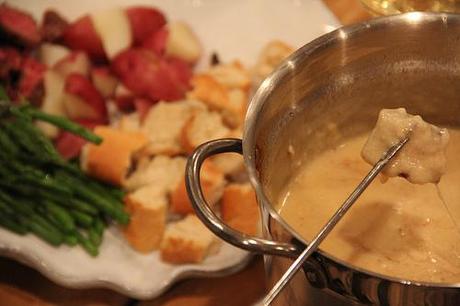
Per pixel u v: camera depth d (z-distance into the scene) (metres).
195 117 0.64
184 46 0.70
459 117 0.55
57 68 0.68
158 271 0.59
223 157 0.61
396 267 0.50
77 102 0.67
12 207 0.61
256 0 0.72
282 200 0.54
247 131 0.46
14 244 0.60
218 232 0.44
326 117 0.54
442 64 0.52
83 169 0.63
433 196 0.53
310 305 0.46
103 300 0.59
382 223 0.52
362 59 0.52
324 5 0.71
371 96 0.54
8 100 0.66
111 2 0.73
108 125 0.68
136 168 0.64
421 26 0.51
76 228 0.61
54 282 0.60
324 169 0.55
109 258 0.60
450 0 0.60
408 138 0.48
